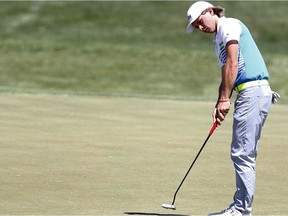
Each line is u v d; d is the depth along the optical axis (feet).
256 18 440.45
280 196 86.38
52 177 94.38
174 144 119.85
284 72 310.86
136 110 159.43
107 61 324.39
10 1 458.91
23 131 128.47
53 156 107.86
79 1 463.01
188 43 394.11
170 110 160.97
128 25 424.46
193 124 141.79
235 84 75.72
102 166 101.81
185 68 316.19
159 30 416.87
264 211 78.95
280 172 100.22
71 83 291.99
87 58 329.11
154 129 134.62
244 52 75.20
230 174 98.63
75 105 163.94
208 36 408.26
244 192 75.56
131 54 335.67
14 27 412.77
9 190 86.94
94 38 395.75
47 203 80.94
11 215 75.25
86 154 110.11
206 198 85.25
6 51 335.67
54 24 423.23
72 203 81.25
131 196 85.35
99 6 455.22
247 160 75.77
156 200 83.66
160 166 102.83
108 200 83.10
